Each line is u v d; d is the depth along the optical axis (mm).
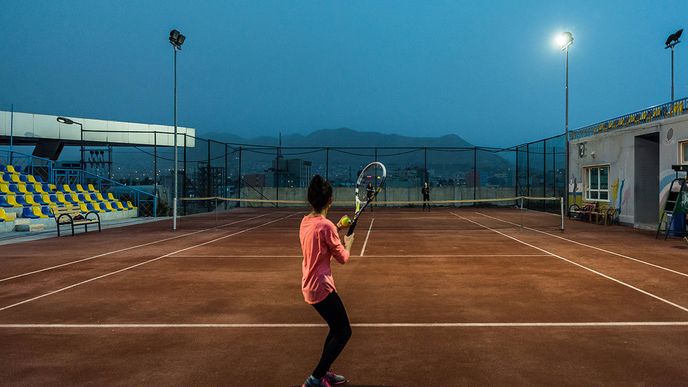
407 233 18156
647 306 7371
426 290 8523
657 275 9805
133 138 41812
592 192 25141
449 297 8008
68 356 5355
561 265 11000
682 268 10578
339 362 5137
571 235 17297
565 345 5641
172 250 13641
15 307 7441
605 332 6113
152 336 6043
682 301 7676
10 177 24391
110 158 34906
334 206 39719
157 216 28828
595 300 7762
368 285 8945
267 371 4906
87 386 4566
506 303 7598
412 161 54250
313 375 4227
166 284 9117
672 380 4637
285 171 42188
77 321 6707
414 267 10797
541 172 34656
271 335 6070
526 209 35094
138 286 8945
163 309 7328
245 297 8086
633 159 20578
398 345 5660
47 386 4566
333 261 11422
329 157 43219
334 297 4234
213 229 20078
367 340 5840
